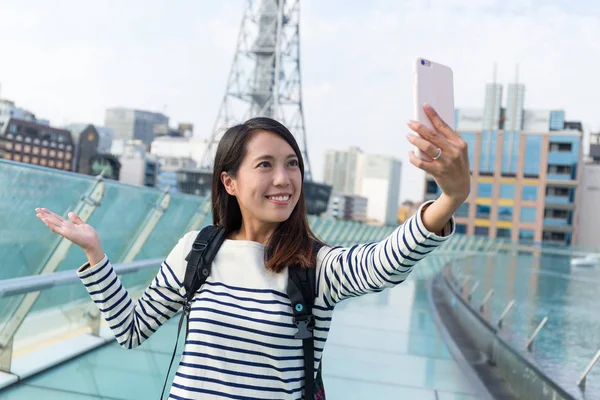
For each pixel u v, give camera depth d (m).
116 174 114.56
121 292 1.49
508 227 86.12
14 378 3.14
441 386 4.25
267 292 1.37
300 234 1.43
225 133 1.49
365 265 1.30
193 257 1.44
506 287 11.76
